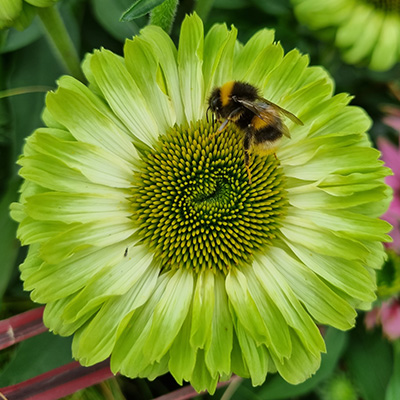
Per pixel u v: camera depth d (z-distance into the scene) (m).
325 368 0.12
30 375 0.11
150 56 0.10
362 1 0.12
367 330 0.14
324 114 0.11
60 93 0.10
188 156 0.11
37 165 0.09
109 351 0.09
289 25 0.14
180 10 0.14
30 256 0.10
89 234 0.10
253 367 0.09
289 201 0.11
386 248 0.12
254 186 0.12
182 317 0.10
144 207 0.11
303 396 0.14
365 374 0.13
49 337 0.11
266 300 0.11
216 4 0.14
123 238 0.10
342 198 0.10
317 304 0.10
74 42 0.13
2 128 0.13
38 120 0.13
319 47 0.14
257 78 0.11
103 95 0.10
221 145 0.12
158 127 0.11
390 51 0.12
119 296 0.10
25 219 0.09
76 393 0.12
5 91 0.12
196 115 0.11
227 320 0.10
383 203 0.11
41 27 0.12
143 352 0.09
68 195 0.10
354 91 0.16
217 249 0.11
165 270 0.11
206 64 0.11
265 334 0.09
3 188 0.13
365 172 0.10
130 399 0.13
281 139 0.11
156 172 0.11
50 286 0.09
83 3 0.13
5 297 0.13
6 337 0.10
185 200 0.11
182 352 0.09
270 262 0.11
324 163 0.11
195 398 0.13
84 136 0.10
